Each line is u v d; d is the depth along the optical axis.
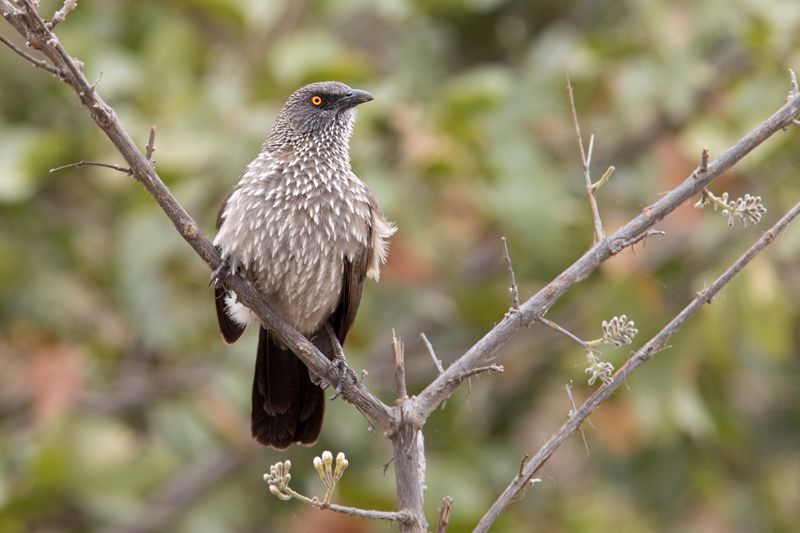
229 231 8.02
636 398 12.30
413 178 12.22
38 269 13.01
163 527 12.74
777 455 13.66
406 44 13.84
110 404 12.92
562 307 13.27
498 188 12.09
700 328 12.36
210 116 12.38
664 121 13.48
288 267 8.16
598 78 12.95
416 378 13.59
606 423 12.86
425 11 13.84
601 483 13.65
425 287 13.07
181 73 13.13
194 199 11.92
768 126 6.69
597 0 14.43
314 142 8.59
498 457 13.13
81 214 13.44
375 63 14.17
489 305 12.95
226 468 13.07
